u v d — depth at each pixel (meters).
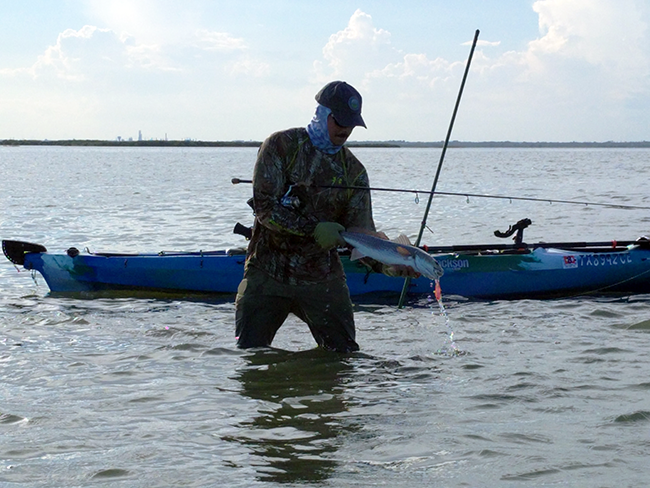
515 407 5.28
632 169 61.00
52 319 8.36
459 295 9.74
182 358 6.64
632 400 5.36
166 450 4.52
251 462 4.34
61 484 4.05
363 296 9.66
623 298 9.61
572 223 18.08
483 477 4.11
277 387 5.78
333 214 6.22
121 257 9.98
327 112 5.91
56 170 59.16
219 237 15.78
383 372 6.20
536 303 9.35
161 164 80.31
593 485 3.99
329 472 4.20
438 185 39.12
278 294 6.40
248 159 107.25
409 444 4.61
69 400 5.47
